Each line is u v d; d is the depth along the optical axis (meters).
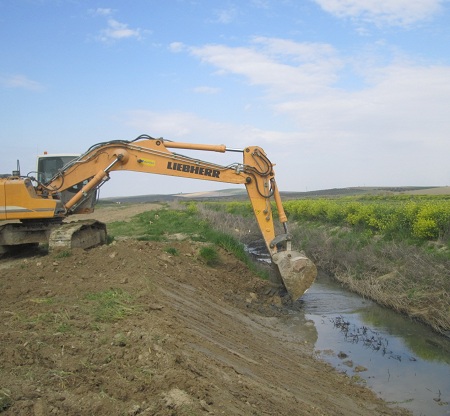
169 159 12.75
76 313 6.96
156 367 5.26
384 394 7.93
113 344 5.84
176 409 4.43
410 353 9.81
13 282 9.12
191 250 15.42
